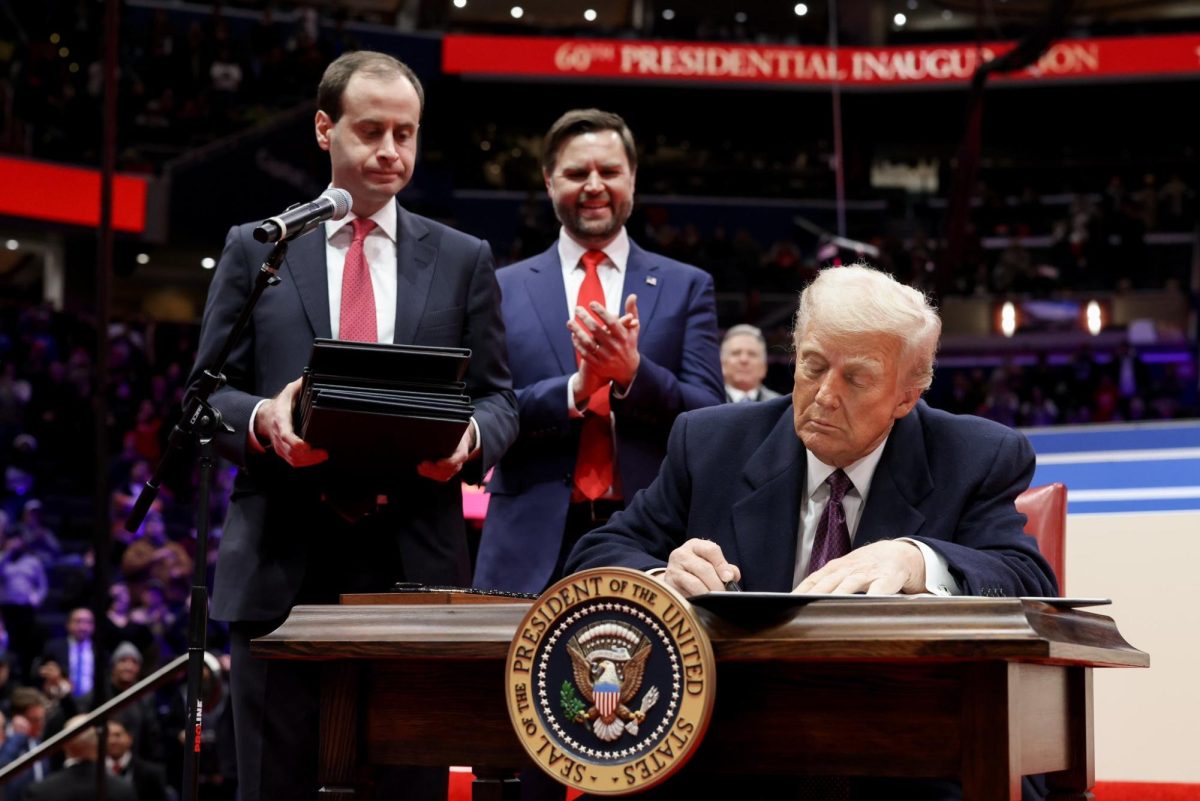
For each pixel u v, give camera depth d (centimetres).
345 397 214
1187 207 1781
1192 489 410
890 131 1938
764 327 1706
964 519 199
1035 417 1556
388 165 265
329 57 1680
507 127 1903
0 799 670
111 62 462
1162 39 1697
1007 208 1838
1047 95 1888
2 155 1438
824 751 142
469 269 274
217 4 1670
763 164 1928
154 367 1539
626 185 326
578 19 1992
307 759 242
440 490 254
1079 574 357
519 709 143
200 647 229
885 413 190
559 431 299
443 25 1888
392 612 157
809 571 199
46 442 1364
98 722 421
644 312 321
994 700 136
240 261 265
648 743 137
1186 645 344
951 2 1902
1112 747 346
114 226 1459
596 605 142
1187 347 1650
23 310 1521
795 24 1966
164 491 1283
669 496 215
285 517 248
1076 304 1706
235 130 1606
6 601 1088
